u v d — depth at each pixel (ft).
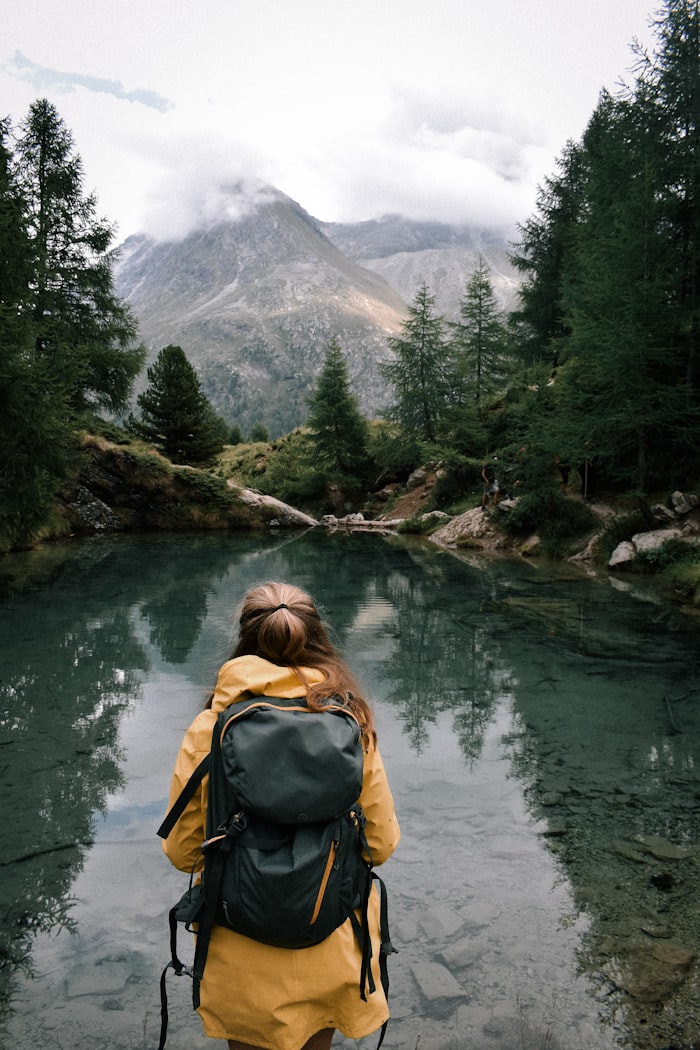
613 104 57.06
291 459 138.10
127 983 8.71
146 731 18.54
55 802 14.26
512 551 66.39
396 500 115.75
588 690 22.59
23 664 25.50
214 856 4.98
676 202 52.01
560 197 104.06
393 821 5.65
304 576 50.42
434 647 28.63
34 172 83.30
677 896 10.66
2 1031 7.80
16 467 45.70
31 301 49.47
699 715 20.11
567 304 60.49
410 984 8.57
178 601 39.11
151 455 98.17
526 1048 7.49
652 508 55.06
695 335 51.44
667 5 53.98
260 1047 5.18
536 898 10.58
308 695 5.36
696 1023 7.87
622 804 14.19
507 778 15.55
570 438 57.36
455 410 106.93
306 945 5.00
